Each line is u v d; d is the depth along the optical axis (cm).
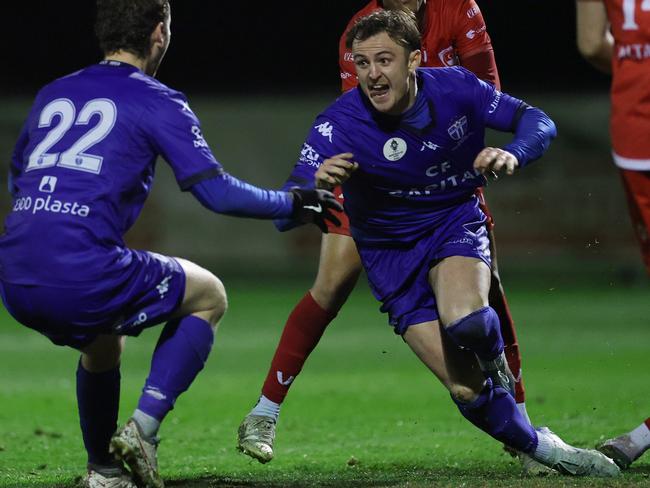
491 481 1593
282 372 1881
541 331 4941
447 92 1645
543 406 2909
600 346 4406
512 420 1623
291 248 8075
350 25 1944
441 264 1658
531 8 8531
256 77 8688
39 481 1786
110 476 1638
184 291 1495
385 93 1573
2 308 6375
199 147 1445
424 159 1645
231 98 8631
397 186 1666
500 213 7906
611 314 5597
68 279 1406
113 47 1505
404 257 1705
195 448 2280
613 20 1423
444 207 1698
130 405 2981
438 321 1677
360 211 1709
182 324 1516
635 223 1499
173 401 1496
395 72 1556
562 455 1650
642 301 6162
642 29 1394
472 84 1673
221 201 1438
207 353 1530
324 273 1894
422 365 4028
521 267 7875
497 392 1625
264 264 8025
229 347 4534
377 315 5753
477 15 1934
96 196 1416
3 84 8412
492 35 8600
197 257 7950
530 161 1636
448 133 1644
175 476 1844
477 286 1609
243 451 1867
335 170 1521
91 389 1590
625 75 1423
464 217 1702
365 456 2109
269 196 1476
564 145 7894
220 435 2478
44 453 2192
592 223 7838
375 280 1734
